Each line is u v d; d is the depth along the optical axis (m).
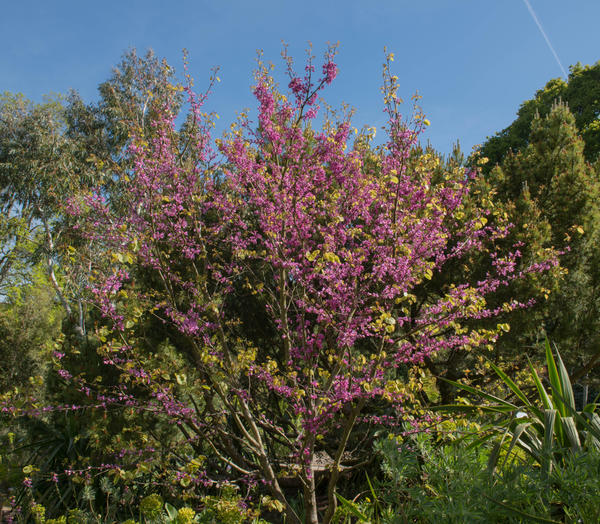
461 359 7.20
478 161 4.53
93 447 6.21
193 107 4.62
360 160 4.68
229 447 5.40
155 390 4.26
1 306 19.69
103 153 16.22
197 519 4.21
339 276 4.07
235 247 4.96
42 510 4.80
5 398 4.16
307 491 4.14
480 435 3.78
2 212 20.69
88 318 7.25
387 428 4.98
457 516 2.58
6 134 19.98
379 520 3.51
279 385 4.04
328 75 4.12
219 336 4.73
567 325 6.77
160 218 4.71
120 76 17.45
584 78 19.50
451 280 6.76
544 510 2.62
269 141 4.57
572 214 7.16
